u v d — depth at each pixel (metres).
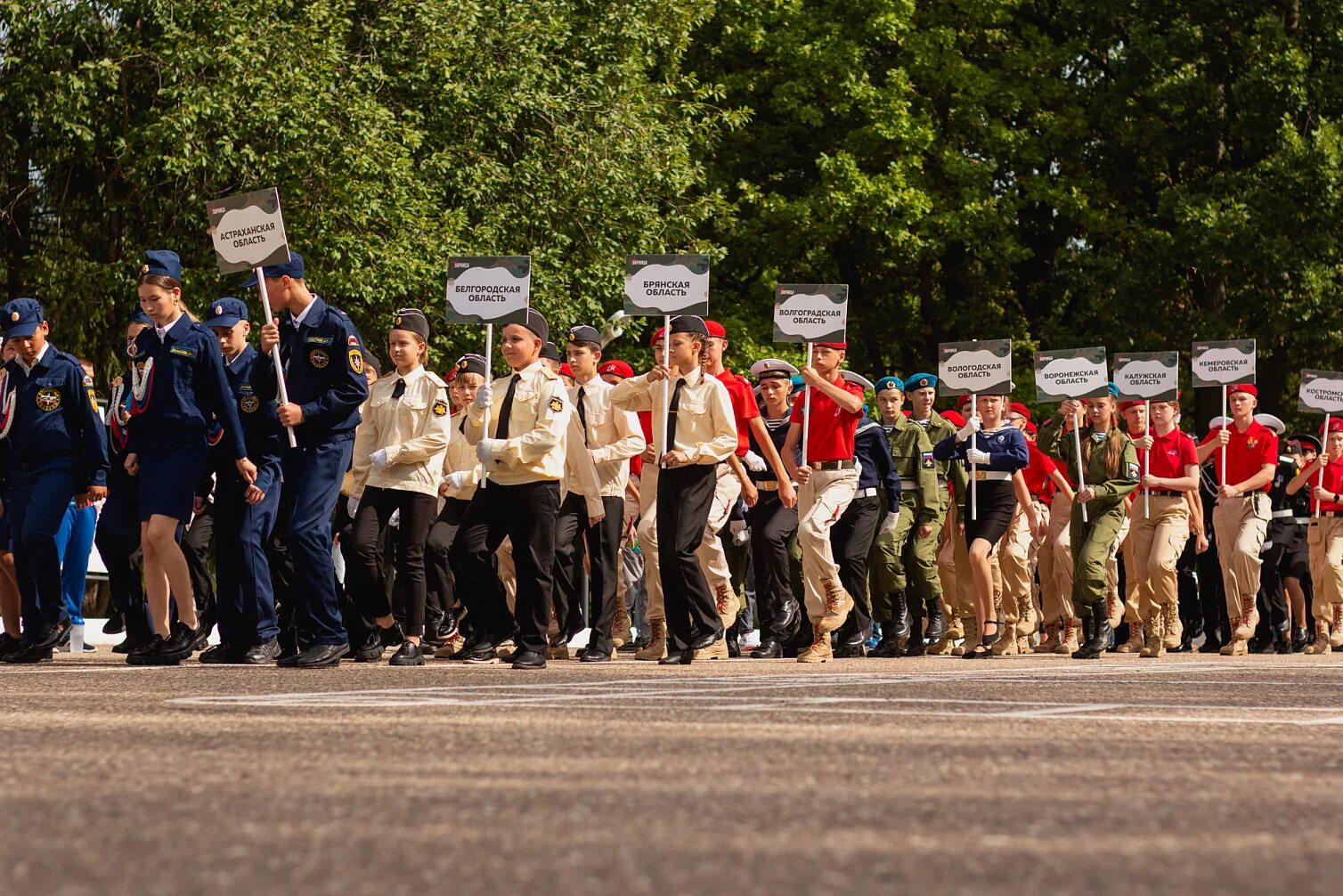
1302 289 43.62
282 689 10.38
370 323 34.38
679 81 42.84
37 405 14.87
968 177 45.09
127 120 34.16
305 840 4.54
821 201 43.84
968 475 19.36
